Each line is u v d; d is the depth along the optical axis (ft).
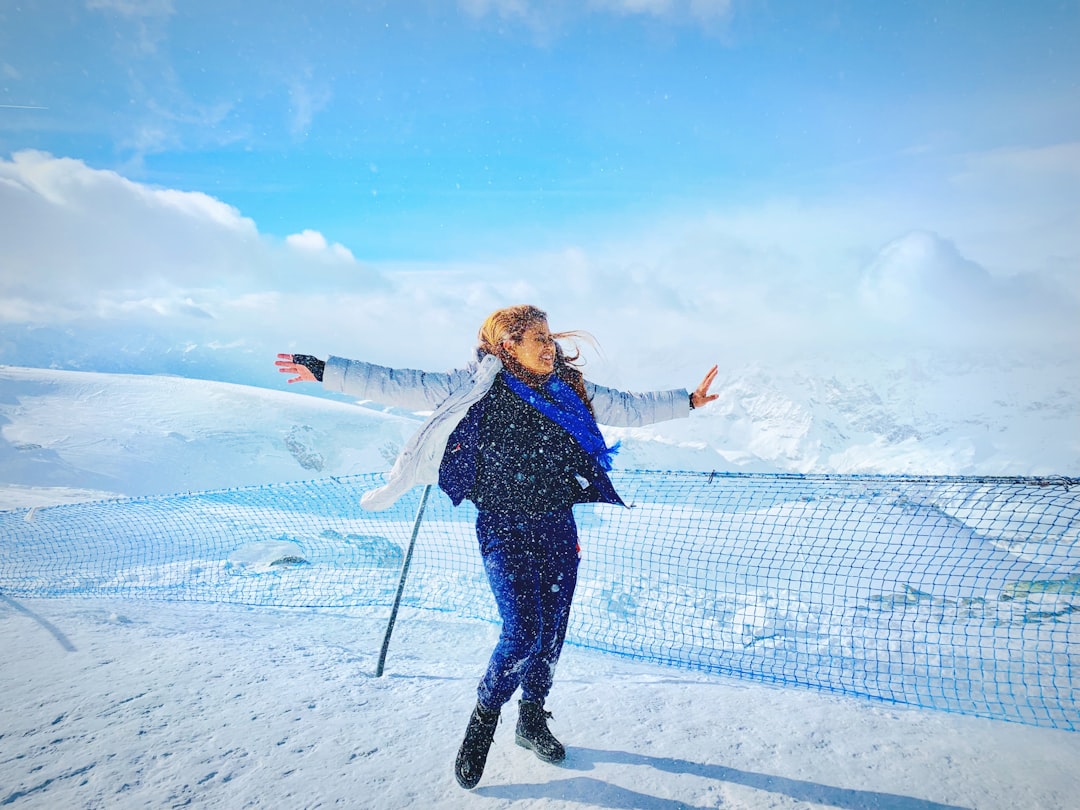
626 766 7.11
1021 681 9.90
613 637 13.78
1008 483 9.16
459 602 16.20
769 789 6.64
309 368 7.84
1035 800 6.42
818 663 11.53
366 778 6.81
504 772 7.05
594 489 8.09
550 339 7.89
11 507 43.68
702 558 19.20
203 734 7.75
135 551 23.70
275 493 34.88
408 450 7.80
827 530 19.16
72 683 9.23
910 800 6.43
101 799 6.30
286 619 14.10
